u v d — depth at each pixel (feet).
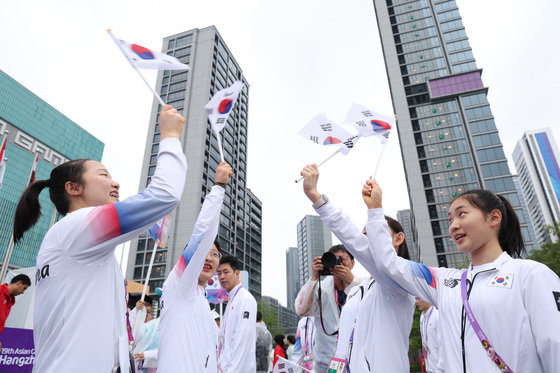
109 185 5.85
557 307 4.77
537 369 4.79
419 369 112.16
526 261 5.41
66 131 244.83
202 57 237.86
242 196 259.80
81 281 4.62
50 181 5.85
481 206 6.07
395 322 7.35
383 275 7.19
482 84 216.54
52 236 4.83
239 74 282.56
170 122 5.77
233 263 12.89
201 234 7.73
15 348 14.12
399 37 247.70
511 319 5.05
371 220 7.25
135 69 5.92
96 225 4.64
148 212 4.91
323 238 540.11
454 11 245.45
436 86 223.10
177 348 7.27
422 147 214.07
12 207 194.70
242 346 11.01
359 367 7.35
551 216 375.86
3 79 208.74
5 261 14.88
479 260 6.05
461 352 5.42
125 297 5.53
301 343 16.63
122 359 4.83
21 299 15.94
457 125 213.46
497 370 4.92
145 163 209.67
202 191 198.70
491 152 201.36
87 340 4.42
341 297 11.57
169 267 180.45
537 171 402.93
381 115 8.62
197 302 8.18
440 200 197.57
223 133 239.71
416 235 212.84
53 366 4.22
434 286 6.48
